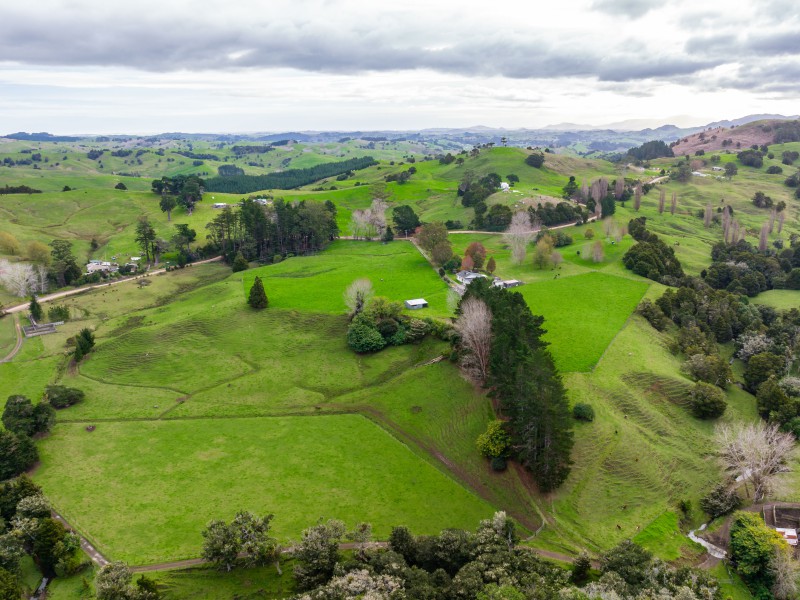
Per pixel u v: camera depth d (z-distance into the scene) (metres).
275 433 92.50
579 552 66.75
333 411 98.94
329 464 84.12
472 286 111.75
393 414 97.06
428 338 116.94
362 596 50.53
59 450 87.75
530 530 71.75
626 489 77.00
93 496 76.31
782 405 93.25
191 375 111.75
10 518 70.31
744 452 76.88
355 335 115.44
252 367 113.94
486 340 95.94
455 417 93.56
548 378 75.94
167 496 76.44
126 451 87.44
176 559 65.12
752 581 62.56
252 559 62.53
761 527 65.00
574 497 75.75
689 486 78.62
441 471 83.25
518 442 81.44
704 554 67.12
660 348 116.19
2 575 56.62
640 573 56.81
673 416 92.75
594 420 87.06
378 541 67.75
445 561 60.53
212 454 86.56
